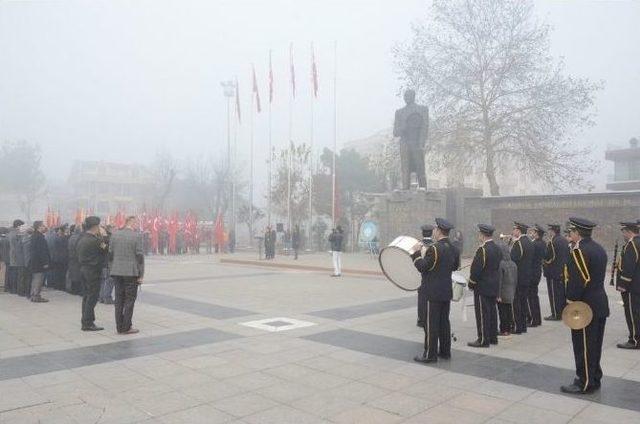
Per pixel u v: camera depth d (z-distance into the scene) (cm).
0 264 1447
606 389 570
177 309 1085
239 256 3203
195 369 634
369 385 577
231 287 1490
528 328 934
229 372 622
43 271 1211
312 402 521
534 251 950
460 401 527
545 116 3152
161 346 753
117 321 845
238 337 816
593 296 562
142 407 504
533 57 3173
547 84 3161
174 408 502
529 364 673
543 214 2417
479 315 771
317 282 1636
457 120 3259
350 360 683
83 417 477
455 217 2772
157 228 3606
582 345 555
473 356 715
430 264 672
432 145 3338
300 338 811
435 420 475
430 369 645
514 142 3266
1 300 1252
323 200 4422
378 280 1703
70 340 792
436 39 3334
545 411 500
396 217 2430
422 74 3325
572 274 570
